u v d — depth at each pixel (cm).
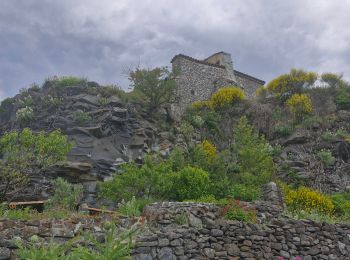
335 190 2589
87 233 810
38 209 1753
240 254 1066
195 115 3347
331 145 2928
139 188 1884
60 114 2814
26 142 1822
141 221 1017
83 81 3145
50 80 3164
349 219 1658
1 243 853
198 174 1975
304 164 2756
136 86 3353
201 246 1028
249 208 1179
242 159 2464
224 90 3550
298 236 1154
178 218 1070
